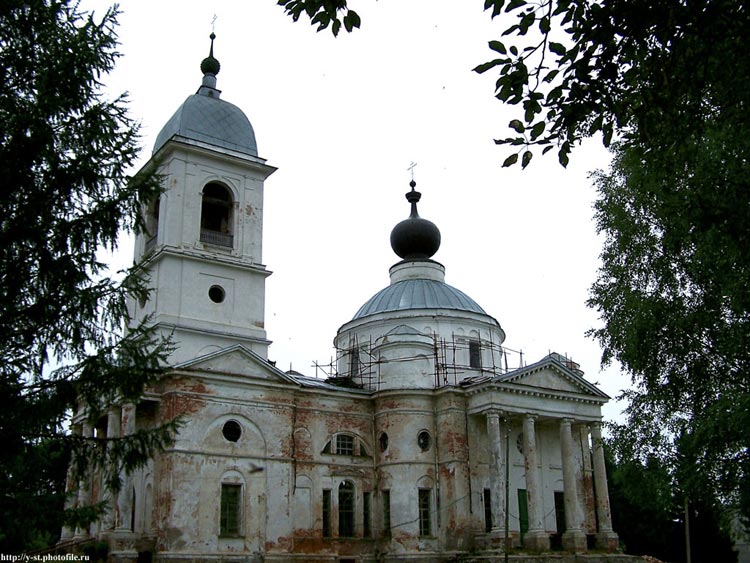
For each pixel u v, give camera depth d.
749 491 21.31
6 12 14.99
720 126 15.05
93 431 37.97
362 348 50.78
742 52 11.34
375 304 52.81
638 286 25.62
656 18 10.33
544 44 10.45
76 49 15.72
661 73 11.29
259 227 43.19
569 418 44.91
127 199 15.64
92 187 15.35
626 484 25.20
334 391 42.94
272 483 38.50
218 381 38.03
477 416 43.84
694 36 10.98
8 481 14.34
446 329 49.59
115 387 15.37
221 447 37.31
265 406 39.50
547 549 40.25
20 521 14.03
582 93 10.89
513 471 44.56
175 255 39.34
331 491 41.47
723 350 22.72
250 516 37.25
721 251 19.69
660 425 24.62
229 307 40.72
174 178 40.66
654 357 24.50
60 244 14.73
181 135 41.44
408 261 54.84
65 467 15.79
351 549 41.12
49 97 14.99
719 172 18.42
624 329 25.14
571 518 42.78
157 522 34.84
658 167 14.16
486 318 51.22
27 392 14.79
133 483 37.53
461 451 42.56
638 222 25.55
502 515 40.53
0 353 14.45
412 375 44.66
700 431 20.88
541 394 43.88
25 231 14.16
